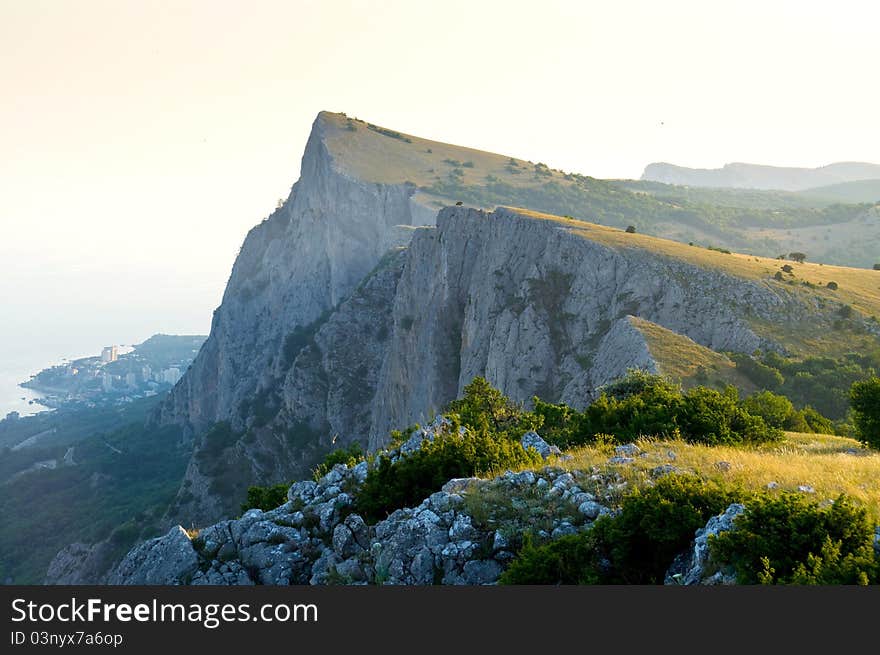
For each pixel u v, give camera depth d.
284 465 152.88
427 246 129.38
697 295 84.81
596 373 74.81
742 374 66.62
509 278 104.12
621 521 16.03
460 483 21.42
